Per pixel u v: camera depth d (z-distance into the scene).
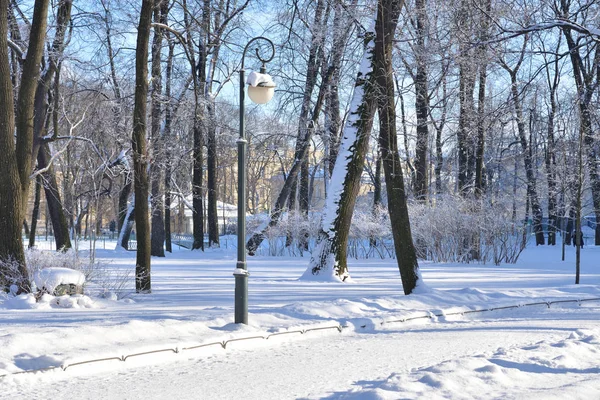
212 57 34.66
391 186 17.12
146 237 17.00
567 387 7.05
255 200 85.56
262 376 8.23
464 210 33.34
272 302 14.86
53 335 9.27
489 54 19.86
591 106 22.28
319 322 12.09
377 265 29.69
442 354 9.75
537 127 39.75
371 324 12.78
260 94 11.76
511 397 6.53
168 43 31.67
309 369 8.67
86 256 19.45
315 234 37.34
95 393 7.36
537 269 28.62
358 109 21.03
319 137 39.62
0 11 15.09
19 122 16.11
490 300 16.20
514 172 55.31
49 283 14.92
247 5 33.03
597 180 36.31
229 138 43.19
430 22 21.59
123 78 32.22
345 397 6.70
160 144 34.44
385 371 8.48
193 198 41.34
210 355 9.84
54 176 32.19
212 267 28.09
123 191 39.47
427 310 14.33
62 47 24.45
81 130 31.53
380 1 17.50
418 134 35.59
